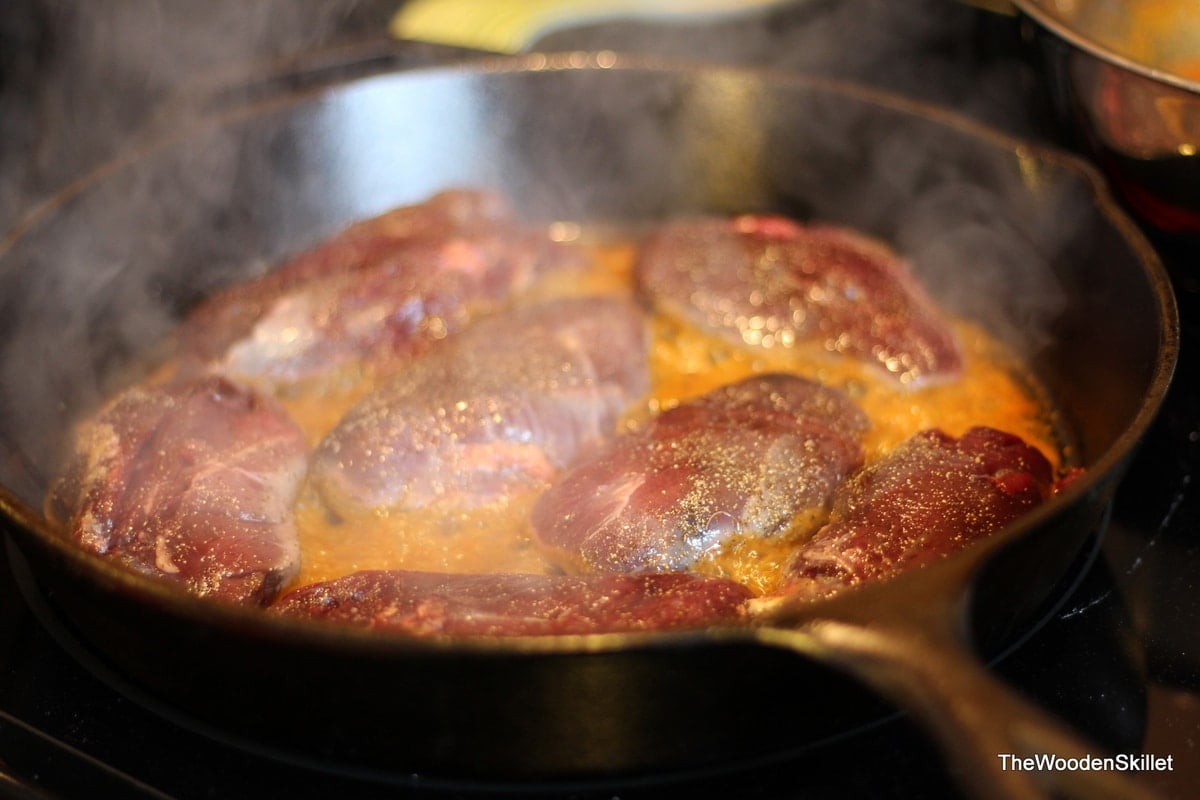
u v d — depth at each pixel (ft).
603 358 1.72
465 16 2.09
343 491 1.63
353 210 1.94
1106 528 1.60
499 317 1.77
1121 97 1.63
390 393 1.69
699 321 1.82
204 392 1.67
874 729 1.44
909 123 1.82
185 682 1.43
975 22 2.04
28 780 1.44
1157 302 1.53
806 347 1.79
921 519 1.53
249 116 1.83
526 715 1.37
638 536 1.55
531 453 1.65
